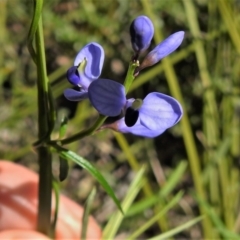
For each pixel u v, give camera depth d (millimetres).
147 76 176
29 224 113
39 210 88
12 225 112
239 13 172
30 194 117
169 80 167
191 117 222
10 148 208
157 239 108
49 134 75
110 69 233
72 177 226
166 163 232
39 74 74
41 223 89
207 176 171
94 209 221
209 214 136
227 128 173
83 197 223
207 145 174
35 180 120
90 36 225
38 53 73
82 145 229
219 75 176
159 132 68
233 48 174
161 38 166
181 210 222
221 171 169
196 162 166
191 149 166
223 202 169
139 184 118
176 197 124
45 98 76
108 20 223
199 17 214
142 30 61
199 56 175
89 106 209
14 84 214
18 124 211
